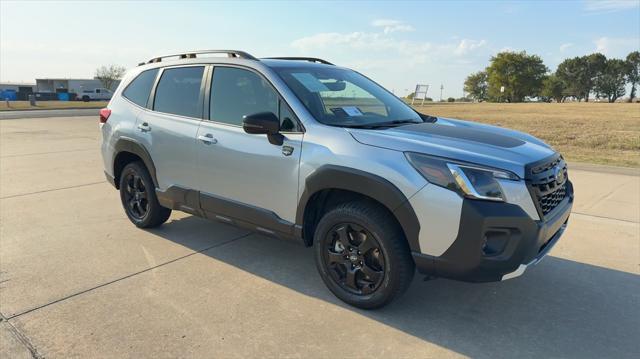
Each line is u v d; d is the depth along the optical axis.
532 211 2.80
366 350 2.84
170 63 4.56
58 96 60.34
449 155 2.84
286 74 3.75
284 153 3.45
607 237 4.81
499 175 2.75
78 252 4.35
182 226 5.15
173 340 2.92
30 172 8.12
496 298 3.52
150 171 4.58
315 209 3.51
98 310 3.28
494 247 2.78
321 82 3.90
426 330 3.07
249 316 3.22
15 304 3.35
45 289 3.59
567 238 4.79
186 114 4.25
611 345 2.91
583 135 15.30
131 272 3.92
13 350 2.80
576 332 3.06
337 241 3.35
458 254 2.79
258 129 3.33
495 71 109.94
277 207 3.58
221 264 4.11
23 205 5.95
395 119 3.89
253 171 3.66
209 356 2.76
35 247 4.47
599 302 3.46
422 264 2.93
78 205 5.98
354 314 3.26
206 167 4.01
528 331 3.07
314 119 3.42
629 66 126.19
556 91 120.94
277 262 4.17
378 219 3.05
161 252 4.38
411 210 2.87
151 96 4.64
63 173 8.05
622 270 4.02
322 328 3.08
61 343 2.87
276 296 3.52
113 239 4.71
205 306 3.35
